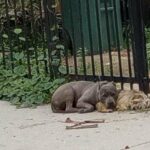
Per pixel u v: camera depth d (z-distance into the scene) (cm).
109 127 942
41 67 1257
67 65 1216
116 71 1392
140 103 1040
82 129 945
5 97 1223
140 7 1098
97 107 1055
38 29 1451
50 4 1230
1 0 1596
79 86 1087
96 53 1659
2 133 964
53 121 1014
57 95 1080
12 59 1282
